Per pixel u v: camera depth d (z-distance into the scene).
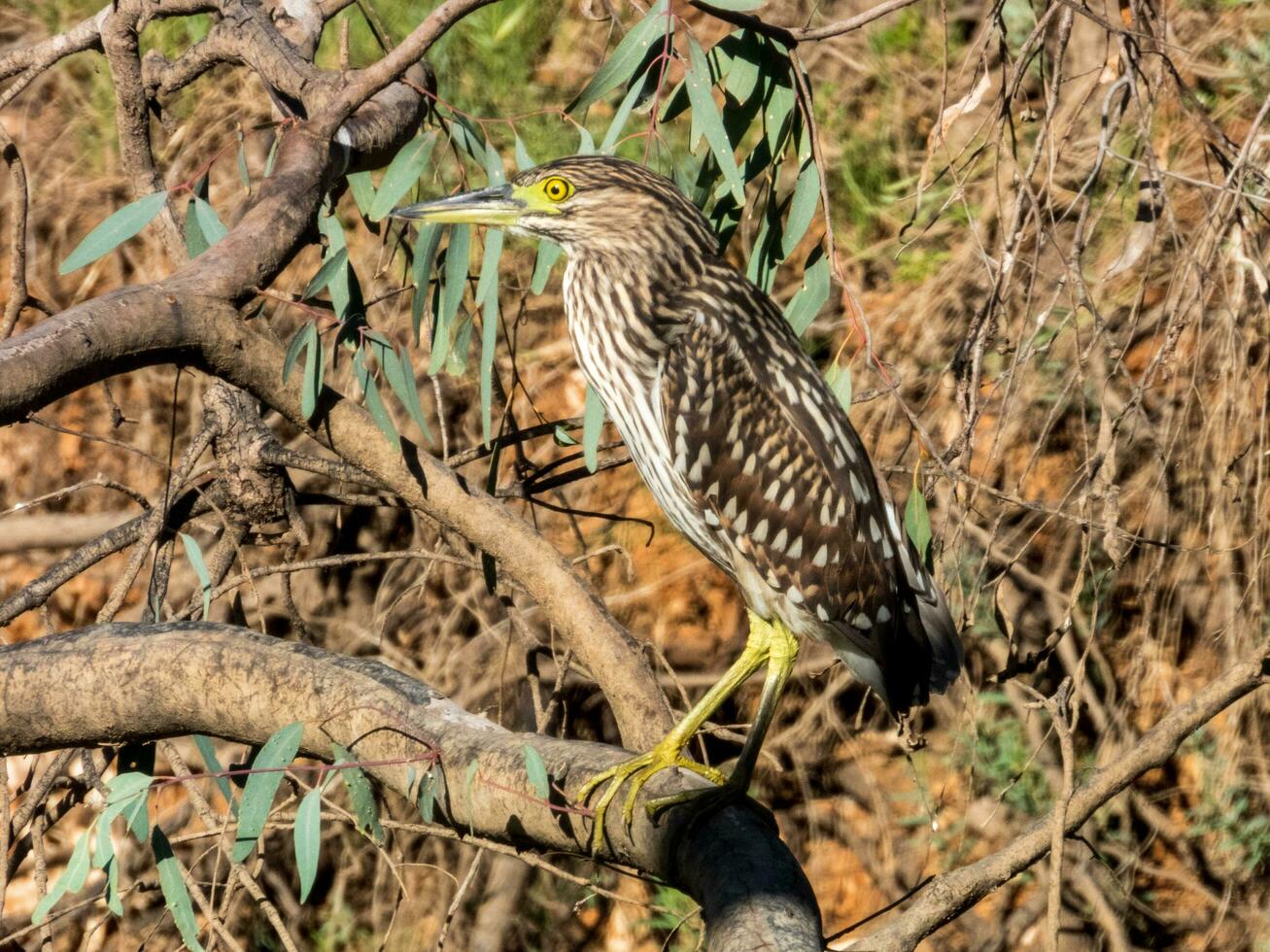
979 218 13.02
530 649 10.68
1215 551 10.72
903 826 14.18
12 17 15.65
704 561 14.60
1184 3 12.95
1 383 6.00
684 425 8.02
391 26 14.44
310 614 14.20
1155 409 12.22
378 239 13.90
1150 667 12.38
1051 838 7.14
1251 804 13.12
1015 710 13.83
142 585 14.86
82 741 7.16
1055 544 13.14
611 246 7.99
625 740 7.58
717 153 7.29
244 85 14.32
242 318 7.24
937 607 8.50
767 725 7.85
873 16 7.33
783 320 8.27
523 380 14.37
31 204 15.17
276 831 13.30
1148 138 8.52
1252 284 10.50
